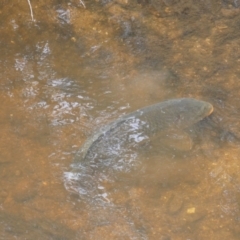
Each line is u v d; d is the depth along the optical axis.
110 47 6.50
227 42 6.43
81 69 6.25
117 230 4.62
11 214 4.75
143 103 5.74
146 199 4.88
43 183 5.00
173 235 4.56
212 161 5.16
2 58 6.41
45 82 6.10
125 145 5.27
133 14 6.86
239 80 5.93
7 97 5.89
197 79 5.99
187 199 4.85
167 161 5.20
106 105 5.76
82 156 5.11
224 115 5.56
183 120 5.30
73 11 6.89
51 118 5.64
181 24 6.72
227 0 6.94
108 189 4.98
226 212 4.73
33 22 6.79
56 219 4.72
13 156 5.24
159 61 6.27
